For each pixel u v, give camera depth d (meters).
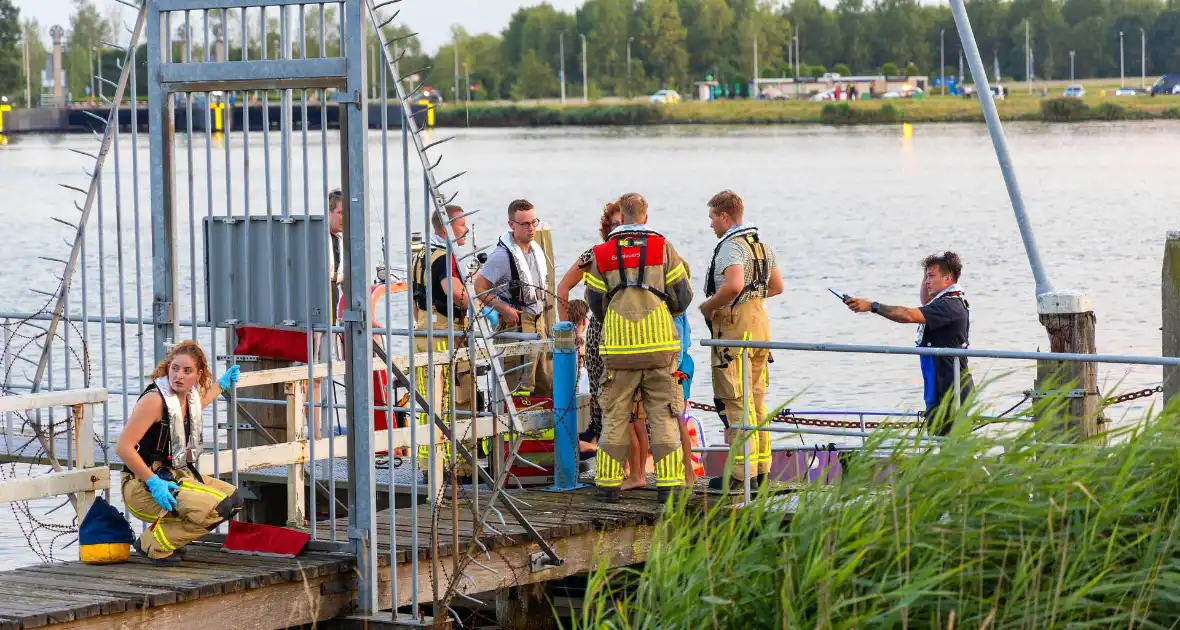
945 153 127.38
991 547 9.66
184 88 10.93
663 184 92.69
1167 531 9.83
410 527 11.73
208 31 10.76
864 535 9.47
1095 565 9.61
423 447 13.70
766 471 12.43
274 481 14.70
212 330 11.02
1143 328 34.72
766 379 12.95
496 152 140.75
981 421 10.29
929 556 9.48
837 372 28.20
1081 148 129.62
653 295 12.36
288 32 10.46
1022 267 47.50
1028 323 35.72
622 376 12.54
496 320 14.32
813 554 9.31
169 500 10.41
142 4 11.00
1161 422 10.48
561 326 13.11
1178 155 115.31
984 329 35.09
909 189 86.56
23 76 163.50
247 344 12.05
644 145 154.38
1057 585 9.20
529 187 89.69
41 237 57.94
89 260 47.88
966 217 67.81
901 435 10.20
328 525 12.19
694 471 14.01
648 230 12.47
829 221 67.06
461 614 13.59
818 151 135.38
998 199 77.88
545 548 11.57
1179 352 13.99
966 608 9.38
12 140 153.25
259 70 10.54
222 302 10.93
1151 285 42.41
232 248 10.85
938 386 13.89
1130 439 10.38
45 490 11.05
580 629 10.35
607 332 12.47
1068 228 61.38
